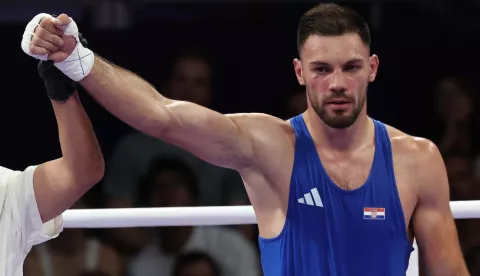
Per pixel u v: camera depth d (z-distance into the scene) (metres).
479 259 11.23
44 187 6.15
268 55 12.81
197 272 10.65
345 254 6.04
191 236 11.45
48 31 5.44
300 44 6.12
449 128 12.80
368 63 6.06
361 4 13.40
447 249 6.31
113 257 11.78
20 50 12.48
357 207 6.09
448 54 12.88
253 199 6.27
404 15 13.37
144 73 12.70
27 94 12.52
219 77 12.80
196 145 5.98
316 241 6.05
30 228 6.24
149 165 12.29
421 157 6.31
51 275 11.46
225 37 12.79
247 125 6.22
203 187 12.20
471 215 6.77
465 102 12.74
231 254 11.41
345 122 5.95
